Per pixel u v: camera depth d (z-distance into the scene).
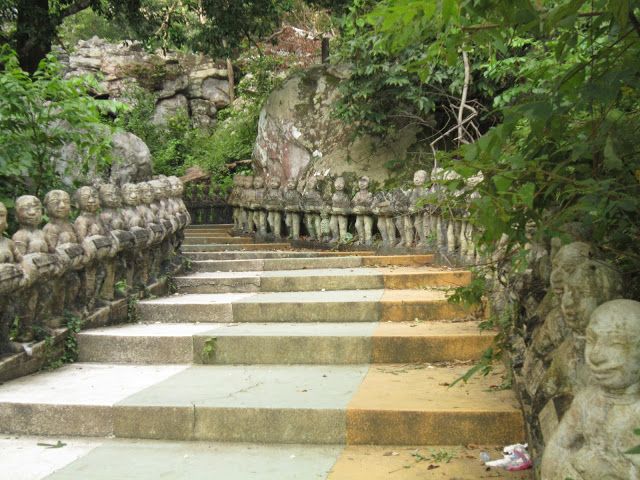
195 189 14.54
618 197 2.63
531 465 3.63
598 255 3.04
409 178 10.12
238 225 12.59
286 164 11.59
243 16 12.70
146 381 5.23
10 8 10.95
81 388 5.06
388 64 9.83
